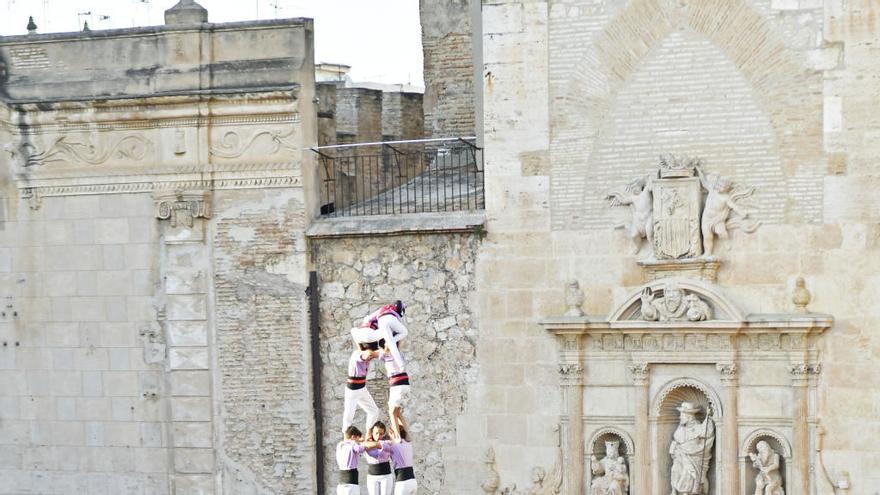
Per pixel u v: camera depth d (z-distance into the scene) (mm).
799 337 57625
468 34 74375
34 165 65250
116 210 64625
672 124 59031
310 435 63250
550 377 60875
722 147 58562
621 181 59688
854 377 57531
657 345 59312
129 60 64438
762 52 57969
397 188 68625
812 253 57750
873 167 57094
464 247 61625
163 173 63969
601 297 60062
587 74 59906
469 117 74500
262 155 63312
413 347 62344
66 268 65250
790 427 58281
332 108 77188
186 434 64375
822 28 57312
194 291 64062
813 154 57625
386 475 48594
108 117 64250
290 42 63156
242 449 63969
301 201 63031
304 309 63156
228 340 63906
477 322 61594
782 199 58000
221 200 63812
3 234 65750
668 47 59000
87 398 65312
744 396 58719
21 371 65938
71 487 65688
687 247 58594
